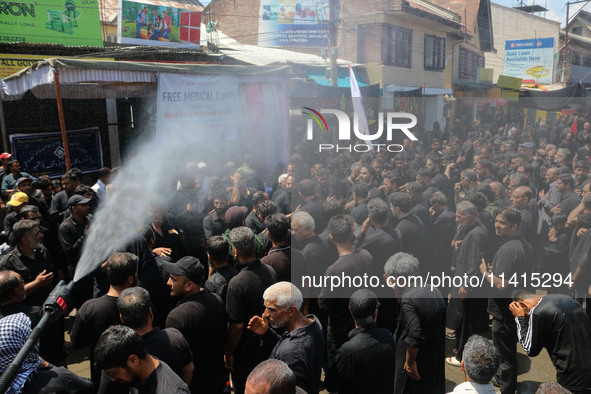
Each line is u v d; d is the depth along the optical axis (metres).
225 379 3.25
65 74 6.16
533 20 26.22
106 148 10.40
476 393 2.30
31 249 3.92
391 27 16.64
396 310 3.17
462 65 22.47
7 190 6.50
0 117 8.51
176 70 7.45
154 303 3.69
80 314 2.92
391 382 2.65
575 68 22.89
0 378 1.94
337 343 3.33
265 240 4.50
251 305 3.16
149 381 2.17
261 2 17.55
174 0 15.35
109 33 12.09
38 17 8.92
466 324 3.88
